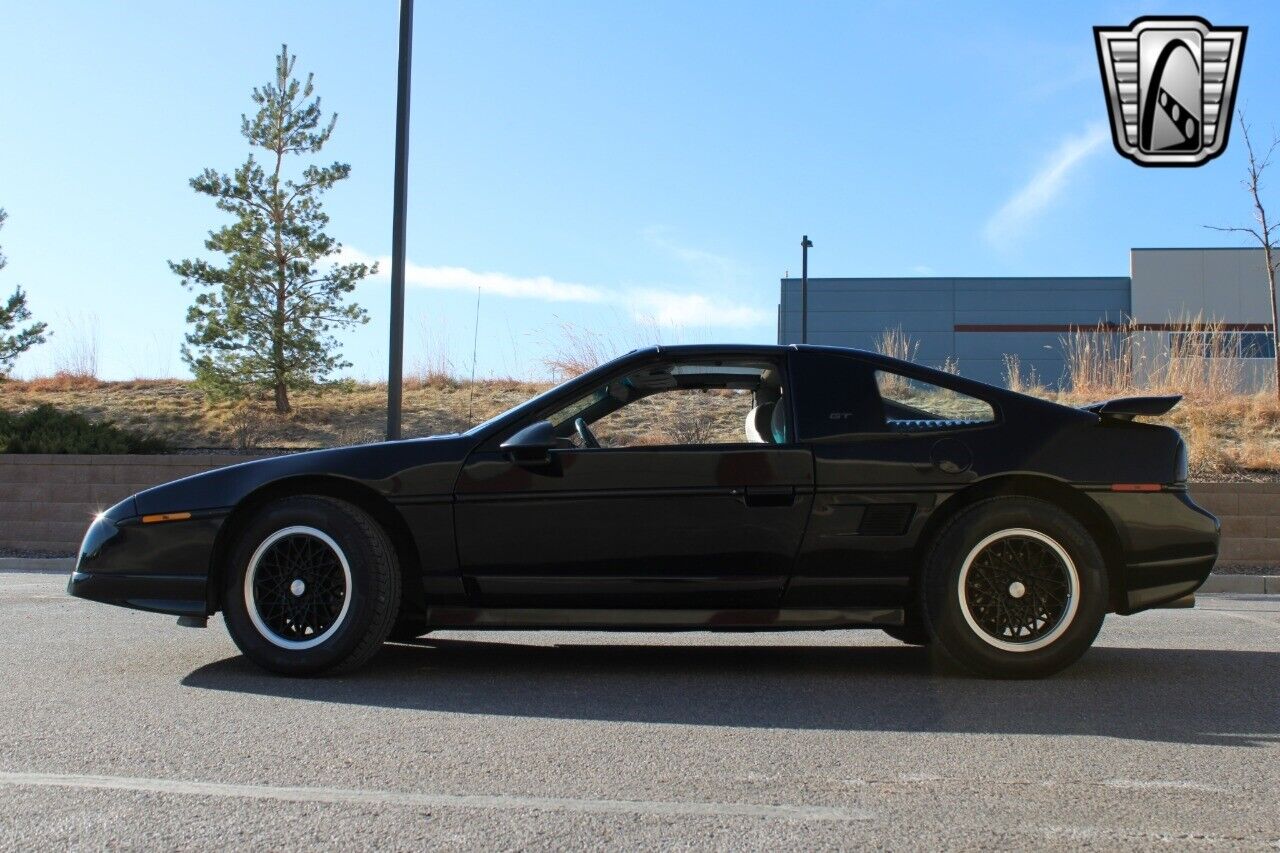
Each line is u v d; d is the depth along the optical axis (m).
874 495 4.89
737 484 4.90
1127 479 4.95
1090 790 3.33
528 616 4.98
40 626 6.48
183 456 12.16
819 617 4.95
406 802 3.17
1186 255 36.78
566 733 3.97
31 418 13.49
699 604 4.95
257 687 4.73
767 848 2.83
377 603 4.87
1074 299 37.44
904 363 5.16
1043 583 4.88
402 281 11.09
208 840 2.86
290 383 16.12
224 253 16.05
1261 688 4.78
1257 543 10.63
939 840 2.90
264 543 4.95
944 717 4.24
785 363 5.16
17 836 2.88
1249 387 15.56
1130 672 5.15
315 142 16.16
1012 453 4.93
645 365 5.21
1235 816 3.10
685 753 3.71
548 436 4.86
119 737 3.88
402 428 15.41
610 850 2.80
